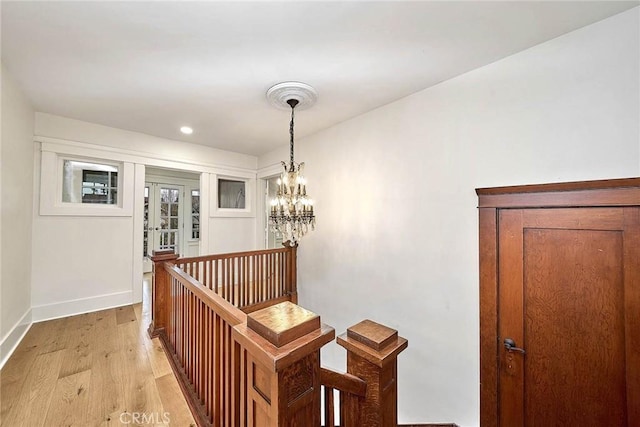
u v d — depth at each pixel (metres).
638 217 1.41
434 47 1.77
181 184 6.03
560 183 1.63
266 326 0.76
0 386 1.75
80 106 2.69
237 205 4.70
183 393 1.68
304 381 0.78
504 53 1.83
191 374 1.73
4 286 2.06
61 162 3.05
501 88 1.90
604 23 1.51
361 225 2.88
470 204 2.04
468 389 2.02
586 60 1.57
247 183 4.76
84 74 2.09
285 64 1.96
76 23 1.51
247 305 3.30
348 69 2.03
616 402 1.48
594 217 1.54
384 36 1.65
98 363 2.03
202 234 4.15
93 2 1.36
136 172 3.48
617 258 1.48
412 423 2.33
